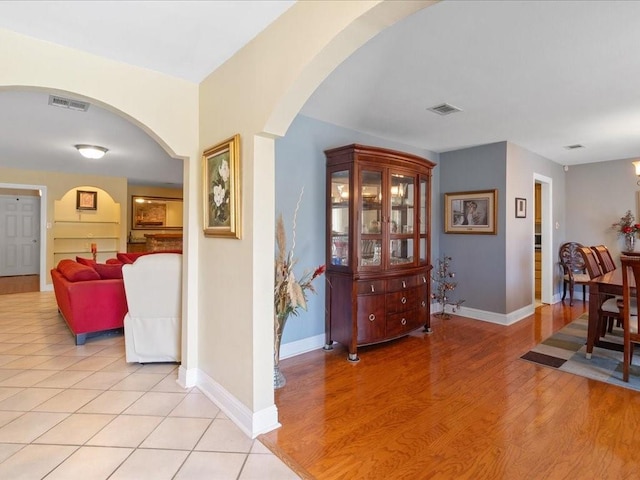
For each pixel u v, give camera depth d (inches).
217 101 90.9
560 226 226.5
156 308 115.8
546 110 125.1
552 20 71.6
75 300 135.8
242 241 81.0
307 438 77.1
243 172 80.7
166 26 72.0
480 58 88.2
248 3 65.3
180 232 374.9
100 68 83.8
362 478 64.7
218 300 90.8
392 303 137.1
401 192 143.8
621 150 187.3
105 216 302.5
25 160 213.9
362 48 83.0
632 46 82.2
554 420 84.2
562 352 130.9
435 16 70.1
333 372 114.0
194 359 100.8
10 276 319.6
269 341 80.7
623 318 105.7
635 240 203.6
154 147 177.6
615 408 89.6
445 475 65.6
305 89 69.3
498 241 170.1
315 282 135.8
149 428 79.6
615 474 65.5
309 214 134.0
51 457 69.2
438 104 120.0
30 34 73.9
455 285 185.3
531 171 189.9
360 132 151.8
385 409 90.0
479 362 121.6
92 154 176.1
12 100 113.5
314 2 62.0
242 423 80.9
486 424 82.7
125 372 111.1
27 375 108.3
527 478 64.7
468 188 181.9
